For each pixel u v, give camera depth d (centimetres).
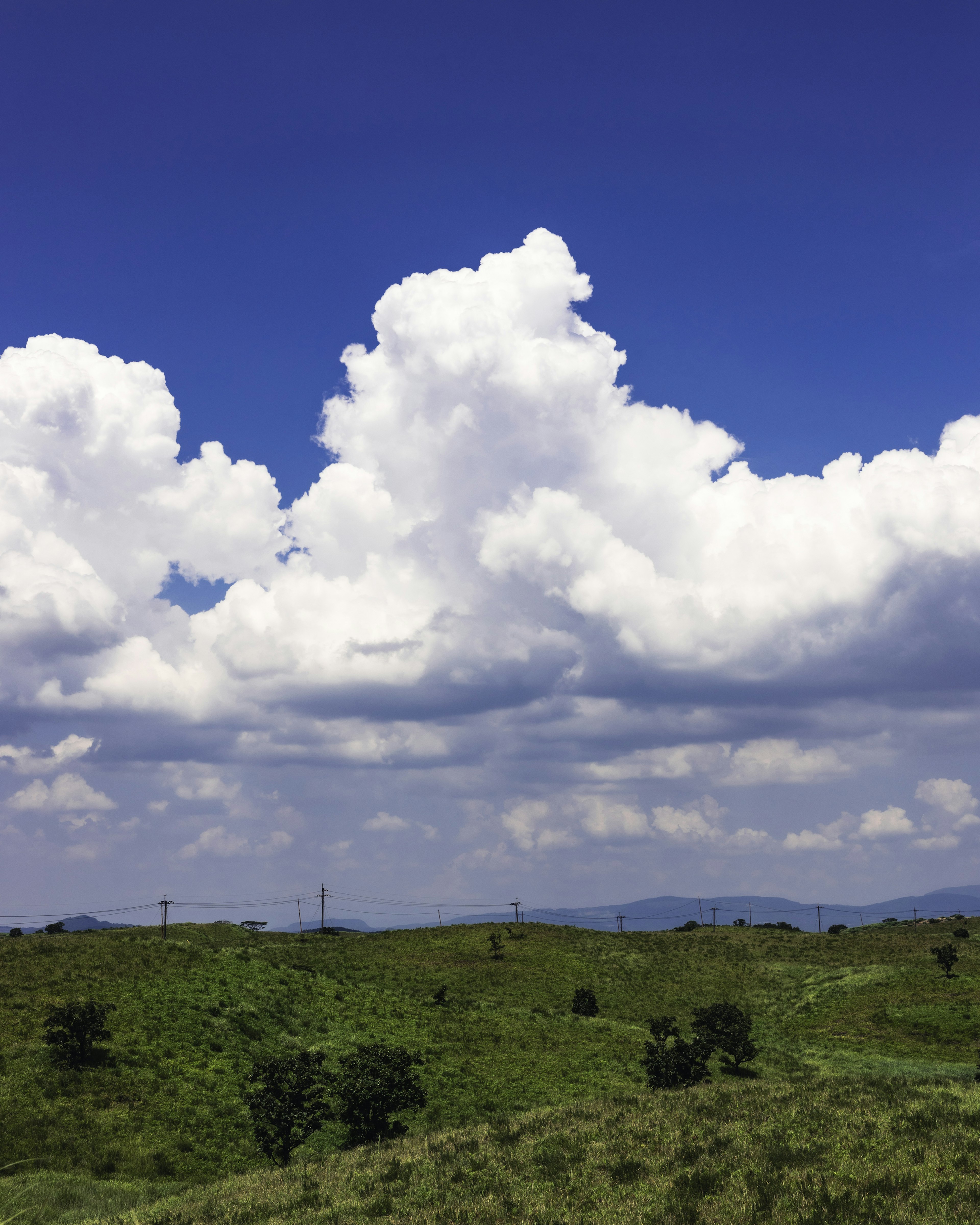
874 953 10831
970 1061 6244
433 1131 3931
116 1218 2372
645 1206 1722
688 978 10056
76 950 7456
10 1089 4044
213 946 8631
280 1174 2797
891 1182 1667
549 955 10931
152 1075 4538
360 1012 6625
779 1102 2777
